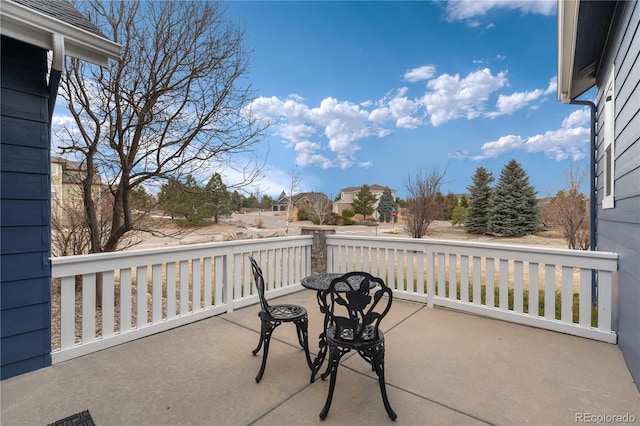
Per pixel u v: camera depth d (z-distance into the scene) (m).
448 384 2.27
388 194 36.41
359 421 1.88
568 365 2.54
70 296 2.64
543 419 1.90
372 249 4.73
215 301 3.75
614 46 3.17
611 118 3.26
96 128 4.01
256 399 2.09
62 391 2.17
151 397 2.11
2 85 2.28
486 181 19.72
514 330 3.28
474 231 19.52
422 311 3.89
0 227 2.27
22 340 2.37
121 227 4.34
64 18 2.48
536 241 14.93
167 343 2.95
